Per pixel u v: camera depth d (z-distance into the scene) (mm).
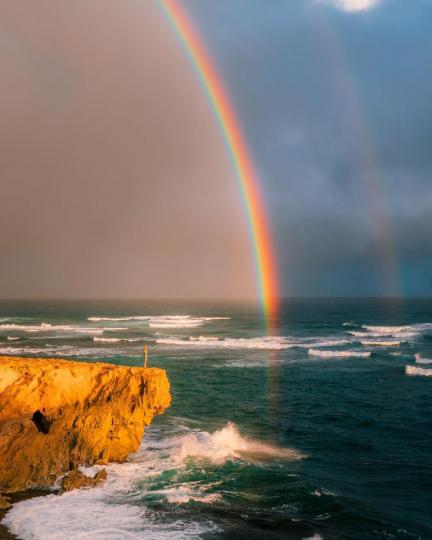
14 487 18672
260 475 21797
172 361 60031
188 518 17078
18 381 21594
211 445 25750
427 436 29609
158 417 32656
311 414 34906
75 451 20609
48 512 16906
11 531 15539
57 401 21812
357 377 49969
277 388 44156
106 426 21469
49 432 20938
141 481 20141
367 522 17688
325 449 26734
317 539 16172
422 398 40438
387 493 20641
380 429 31125
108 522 16391
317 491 20156
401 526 17500
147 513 17281
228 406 36906
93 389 22578
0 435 20125
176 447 25109
